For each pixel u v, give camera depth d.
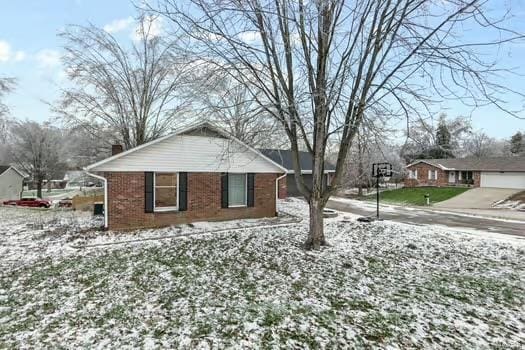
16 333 3.93
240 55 7.38
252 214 13.73
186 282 5.84
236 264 7.03
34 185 42.94
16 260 7.26
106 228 10.60
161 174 11.91
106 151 22.25
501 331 4.08
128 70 19.22
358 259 7.52
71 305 4.79
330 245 8.84
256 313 4.55
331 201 25.48
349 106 7.50
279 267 6.82
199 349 3.60
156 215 11.41
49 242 9.07
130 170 10.88
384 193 32.66
